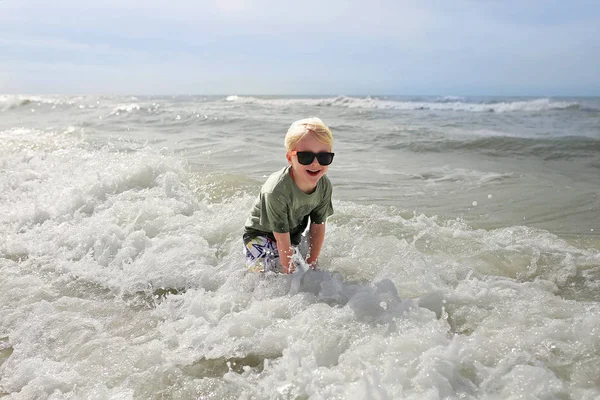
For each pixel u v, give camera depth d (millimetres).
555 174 6746
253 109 21438
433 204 4957
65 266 3494
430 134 11117
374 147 9359
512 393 1872
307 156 2635
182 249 3484
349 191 5539
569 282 3061
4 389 2215
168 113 16109
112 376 2221
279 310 2590
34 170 5883
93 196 4668
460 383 1962
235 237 3738
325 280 2900
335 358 2184
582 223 4289
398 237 3777
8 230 4211
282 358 2199
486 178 6312
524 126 13859
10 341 2602
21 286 3207
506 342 2195
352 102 26172
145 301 2990
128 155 6094
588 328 2230
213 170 6164
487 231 4004
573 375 1986
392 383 1923
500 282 2930
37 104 25484
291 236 3164
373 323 2393
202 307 2713
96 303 2971
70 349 2477
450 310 2604
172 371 2234
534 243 3693
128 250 3553
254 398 2014
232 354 2328
